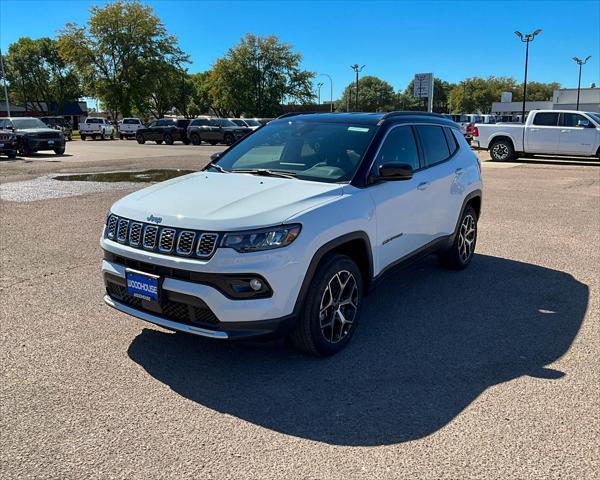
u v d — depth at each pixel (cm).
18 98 10331
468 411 325
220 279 339
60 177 1499
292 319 360
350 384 359
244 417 320
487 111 10700
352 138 467
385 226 444
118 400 337
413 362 391
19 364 383
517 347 416
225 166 494
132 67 6112
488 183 1395
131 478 265
